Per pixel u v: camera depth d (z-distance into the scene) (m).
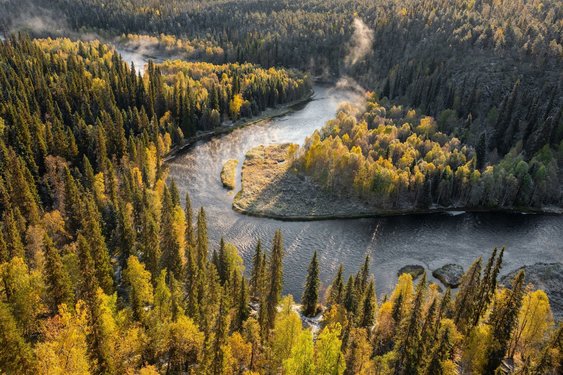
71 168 132.00
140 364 61.88
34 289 64.56
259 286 91.12
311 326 85.00
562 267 110.38
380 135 161.25
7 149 117.56
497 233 127.81
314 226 129.75
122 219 96.19
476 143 161.50
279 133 195.62
